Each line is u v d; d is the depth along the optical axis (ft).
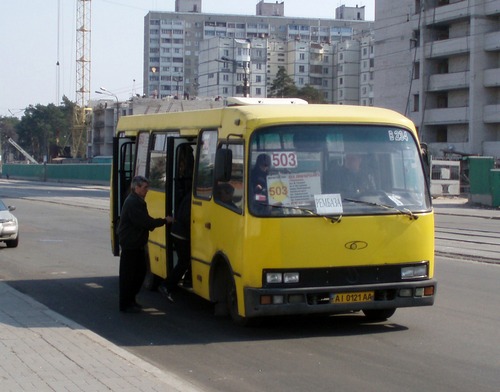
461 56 227.81
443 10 228.43
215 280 33.76
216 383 24.94
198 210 35.06
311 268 30.22
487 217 114.83
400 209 31.40
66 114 499.92
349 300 30.58
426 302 31.76
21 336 29.71
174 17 523.70
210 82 369.50
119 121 48.19
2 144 525.34
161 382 23.03
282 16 523.29
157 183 40.52
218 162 31.24
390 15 254.06
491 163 140.56
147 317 36.68
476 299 40.81
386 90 256.93
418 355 28.60
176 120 38.86
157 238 40.50
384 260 31.04
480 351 29.22
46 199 163.22
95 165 271.69
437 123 233.14
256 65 363.76
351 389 24.12
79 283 48.06
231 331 33.14
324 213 30.42
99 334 32.86
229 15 523.70
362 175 31.42
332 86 375.86
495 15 219.82
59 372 24.12
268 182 30.42
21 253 64.54
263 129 30.81
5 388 22.17
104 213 116.37
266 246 29.94
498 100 222.07
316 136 31.24
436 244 69.51
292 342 30.89
